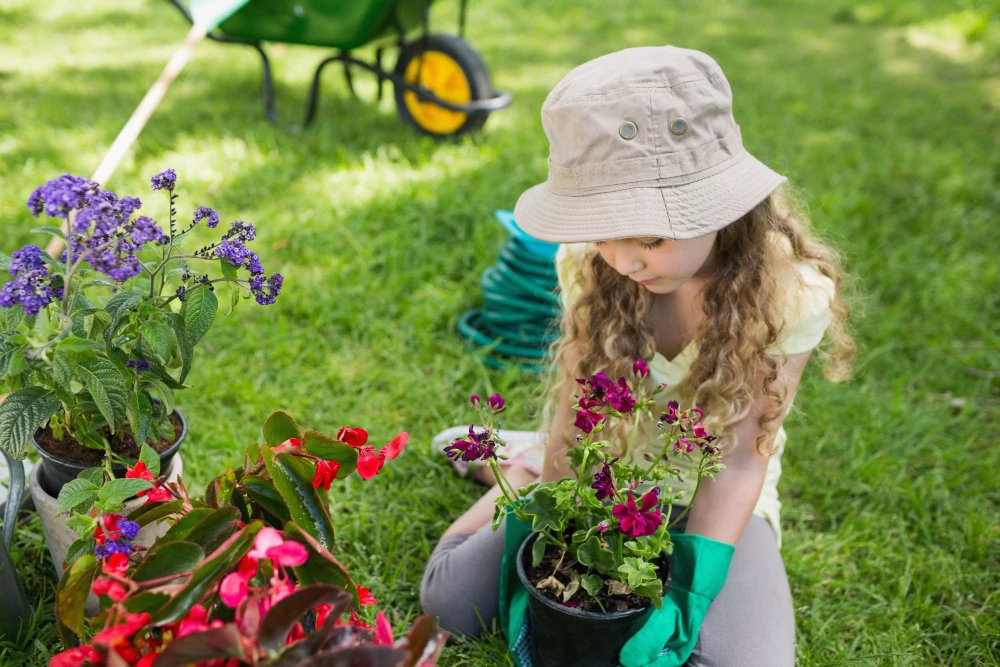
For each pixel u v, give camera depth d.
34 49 5.38
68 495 1.36
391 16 4.07
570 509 1.53
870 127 4.86
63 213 1.31
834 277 1.75
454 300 3.02
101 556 1.24
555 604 1.53
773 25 7.09
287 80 5.07
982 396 2.78
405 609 1.96
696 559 1.64
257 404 2.50
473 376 2.74
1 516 1.86
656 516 1.40
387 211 3.49
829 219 3.50
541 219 1.46
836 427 2.59
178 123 4.22
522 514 1.53
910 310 3.15
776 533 1.92
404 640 1.07
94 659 1.07
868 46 6.61
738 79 5.57
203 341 2.73
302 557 1.10
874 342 2.98
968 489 2.38
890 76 5.88
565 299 1.93
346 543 2.09
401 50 4.35
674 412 1.49
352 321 2.89
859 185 4.05
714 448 1.48
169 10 6.55
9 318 1.44
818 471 2.45
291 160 3.88
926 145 4.62
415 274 3.14
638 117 1.36
